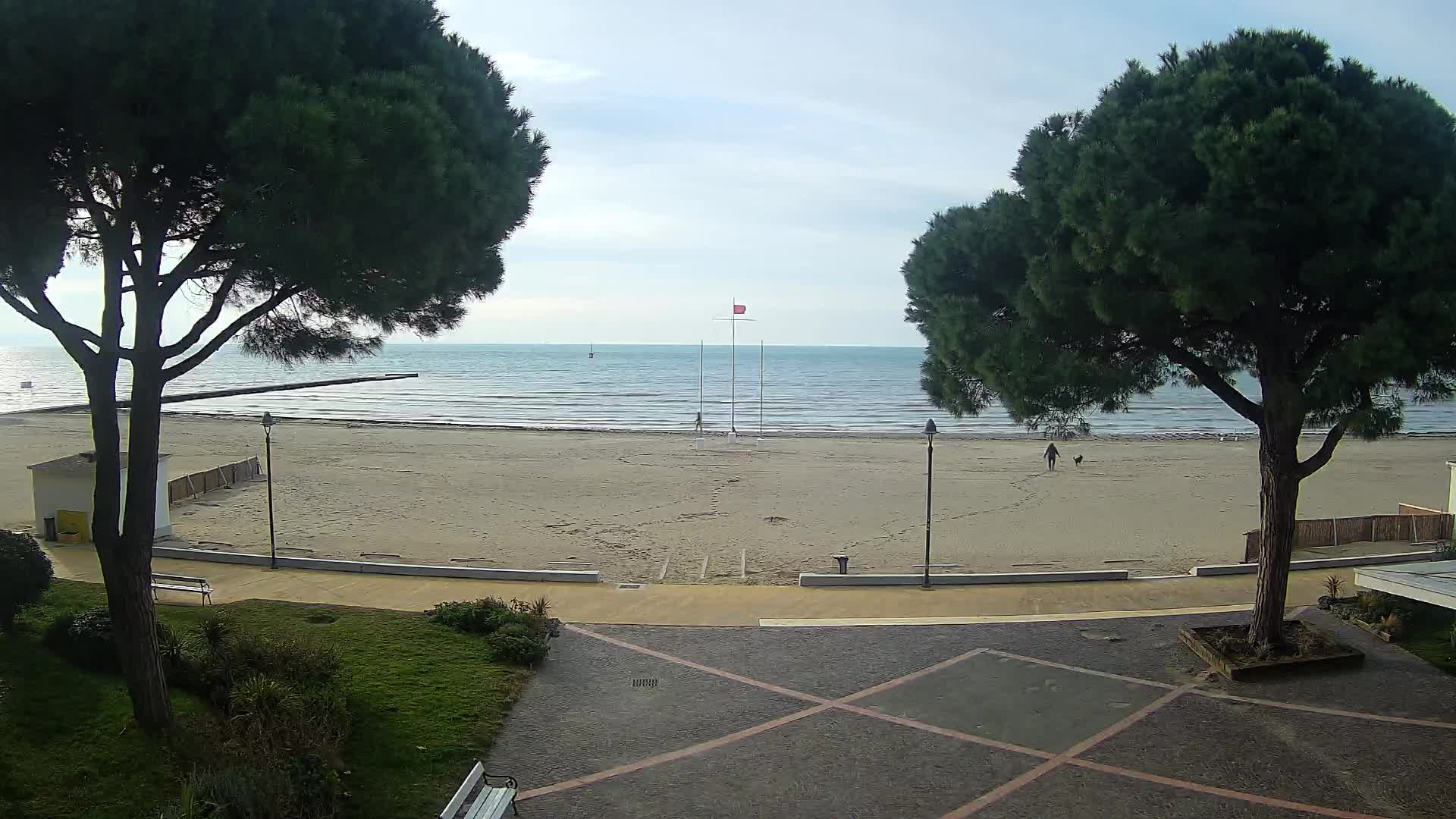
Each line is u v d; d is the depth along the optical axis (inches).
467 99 413.1
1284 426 548.4
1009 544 1100.5
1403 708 499.5
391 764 414.9
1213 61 530.9
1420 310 434.0
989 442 2308.1
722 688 537.6
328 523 1170.0
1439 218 437.7
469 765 426.6
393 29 416.5
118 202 370.6
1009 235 558.6
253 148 320.8
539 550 1033.5
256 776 339.9
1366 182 466.6
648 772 428.1
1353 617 646.5
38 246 340.2
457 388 4921.3
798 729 479.2
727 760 442.0
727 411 3521.2
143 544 379.9
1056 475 1686.8
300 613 634.8
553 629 617.9
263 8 339.9
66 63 310.7
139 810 331.0
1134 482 1615.4
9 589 466.6
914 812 392.2
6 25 300.5
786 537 1125.7
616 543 1075.9
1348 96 502.9
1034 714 498.9
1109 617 689.0
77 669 433.1
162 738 377.1
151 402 376.5
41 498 928.9
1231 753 447.8
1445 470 1760.6
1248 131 450.3
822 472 1699.1
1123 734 471.2
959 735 471.8
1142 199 476.4
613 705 508.7
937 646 616.7
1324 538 1002.1
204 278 402.9
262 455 1863.9
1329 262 462.9
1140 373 571.8
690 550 1040.2
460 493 1423.5
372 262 354.0
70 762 350.3
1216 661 563.5
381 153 338.0
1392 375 447.2
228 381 5118.1
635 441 2219.5
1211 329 546.6
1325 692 525.7
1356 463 1875.0
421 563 940.0
